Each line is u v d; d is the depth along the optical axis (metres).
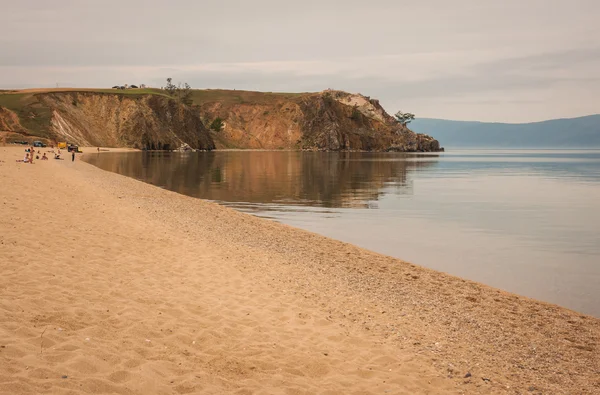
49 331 6.80
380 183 55.72
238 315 9.34
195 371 6.48
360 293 12.24
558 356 9.04
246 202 35.91
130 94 165.00
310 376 7.00
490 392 7.05
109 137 151.38
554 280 16.03
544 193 47.78
